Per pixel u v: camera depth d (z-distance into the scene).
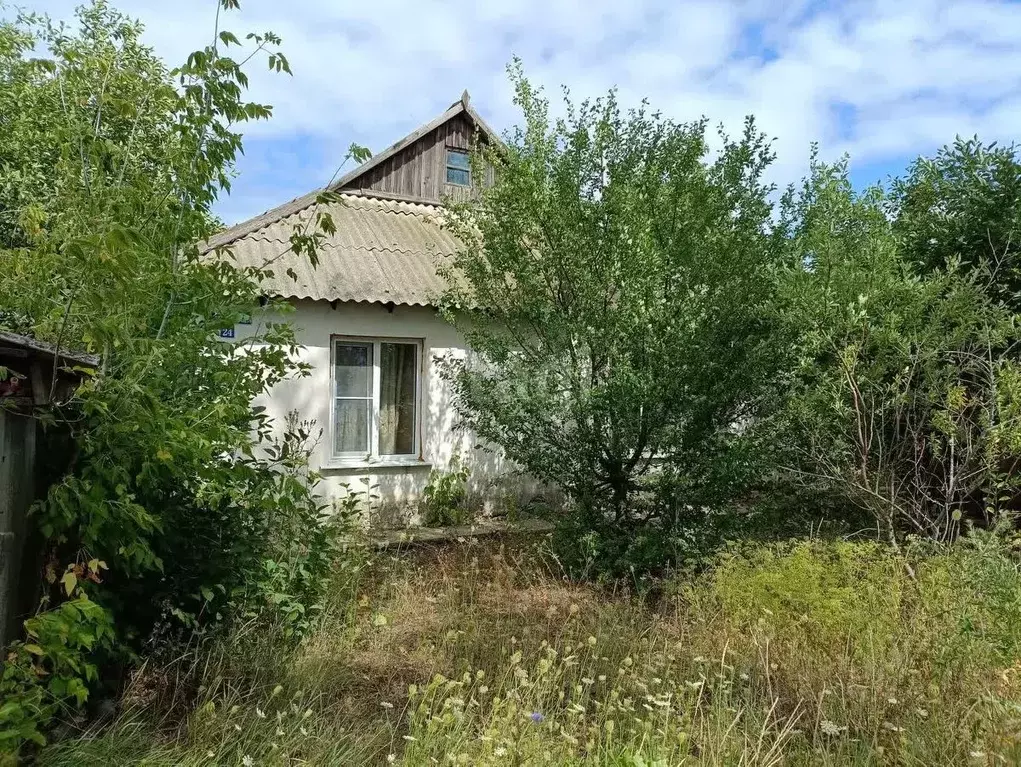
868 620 3.86
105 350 3.03
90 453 3.11
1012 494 5.66
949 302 5.12
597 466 6.14
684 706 3.38
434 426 8.36
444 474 8.20
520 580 5.69
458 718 3.10
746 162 6.02
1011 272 5.75
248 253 7.67
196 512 4.04
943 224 6.14
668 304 5.66
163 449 2.94
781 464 5.71
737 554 4.82
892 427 5.75
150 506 3.59
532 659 4.01
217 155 3.85
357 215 9.56
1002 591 3.69
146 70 7.54
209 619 3.99
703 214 5.82
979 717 3.02
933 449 5.29
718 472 5.45
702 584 4.89
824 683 3.42
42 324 2.96
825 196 6.03
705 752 3.06
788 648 3.85
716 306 5.58
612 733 3.14
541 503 7.10
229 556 4.00
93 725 3.22
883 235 5.43
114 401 3.01
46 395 3.04
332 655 4.05
